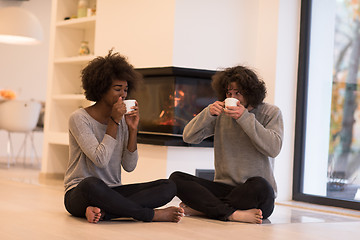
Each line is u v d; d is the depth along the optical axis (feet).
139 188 9.50
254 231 9.02
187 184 10.14
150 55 14.66
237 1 14.83
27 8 30.55
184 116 14.35
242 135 10.27
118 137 9.49
